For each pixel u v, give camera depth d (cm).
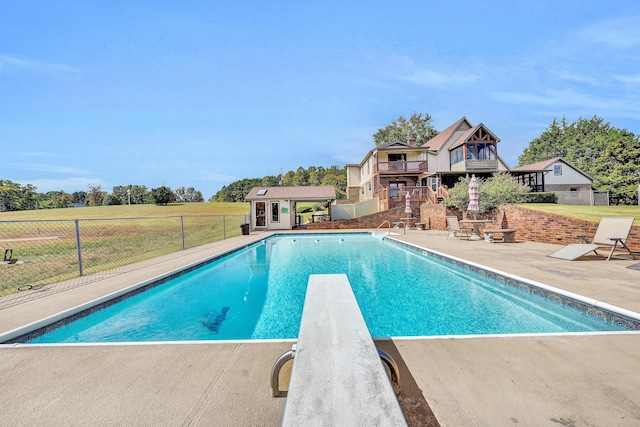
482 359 263
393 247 1288
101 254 1120
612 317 381
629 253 752
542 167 2889
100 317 491
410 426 178
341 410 125
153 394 221
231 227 2266
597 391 214
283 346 303
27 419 197
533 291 508
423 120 4872
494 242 1119
